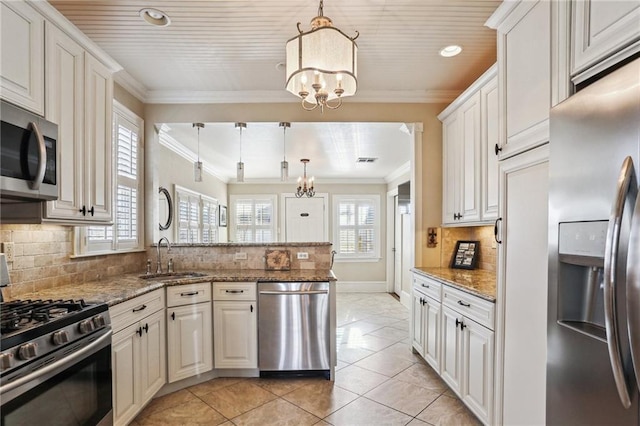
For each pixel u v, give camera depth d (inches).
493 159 95.1
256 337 110.3
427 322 115.6
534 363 61.3
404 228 232.7
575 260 47.4
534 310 61.2
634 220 37.9
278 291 109.7
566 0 53.3
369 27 87.6
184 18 83.4
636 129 38.9
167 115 130.3
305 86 74.9
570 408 48.8
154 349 93.7
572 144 48.5
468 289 86.5
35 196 62.9
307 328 109.9
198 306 106.8
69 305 64.9
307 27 87.6
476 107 104.0
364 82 121.9
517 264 66.5
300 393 101.5
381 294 271.9
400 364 123.0
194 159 208.4
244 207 298.0
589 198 45.3
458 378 92.2
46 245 84.0
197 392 102.2
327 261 130.6
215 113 131.1
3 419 46.4
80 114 78.5
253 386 106.0
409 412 91.0
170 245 130.6
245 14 82.0
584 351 46.2
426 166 131.9
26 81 63.4
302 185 241.3
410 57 103.7
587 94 45.9
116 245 110.1
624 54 44.2
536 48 60.6
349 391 102.7
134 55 101.3
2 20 58.7
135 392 83.9
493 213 95.1
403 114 132.2
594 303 49.0
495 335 74.7
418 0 77.1
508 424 69.4
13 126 58.1
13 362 47.9
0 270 65.7
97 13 81.0
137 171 124.0
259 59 104.5
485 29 88.9
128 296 79.7
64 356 56.9
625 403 39.1
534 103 61.1
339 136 164.9
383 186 293.9
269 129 152.8
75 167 76.8
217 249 131.6
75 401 60.3
